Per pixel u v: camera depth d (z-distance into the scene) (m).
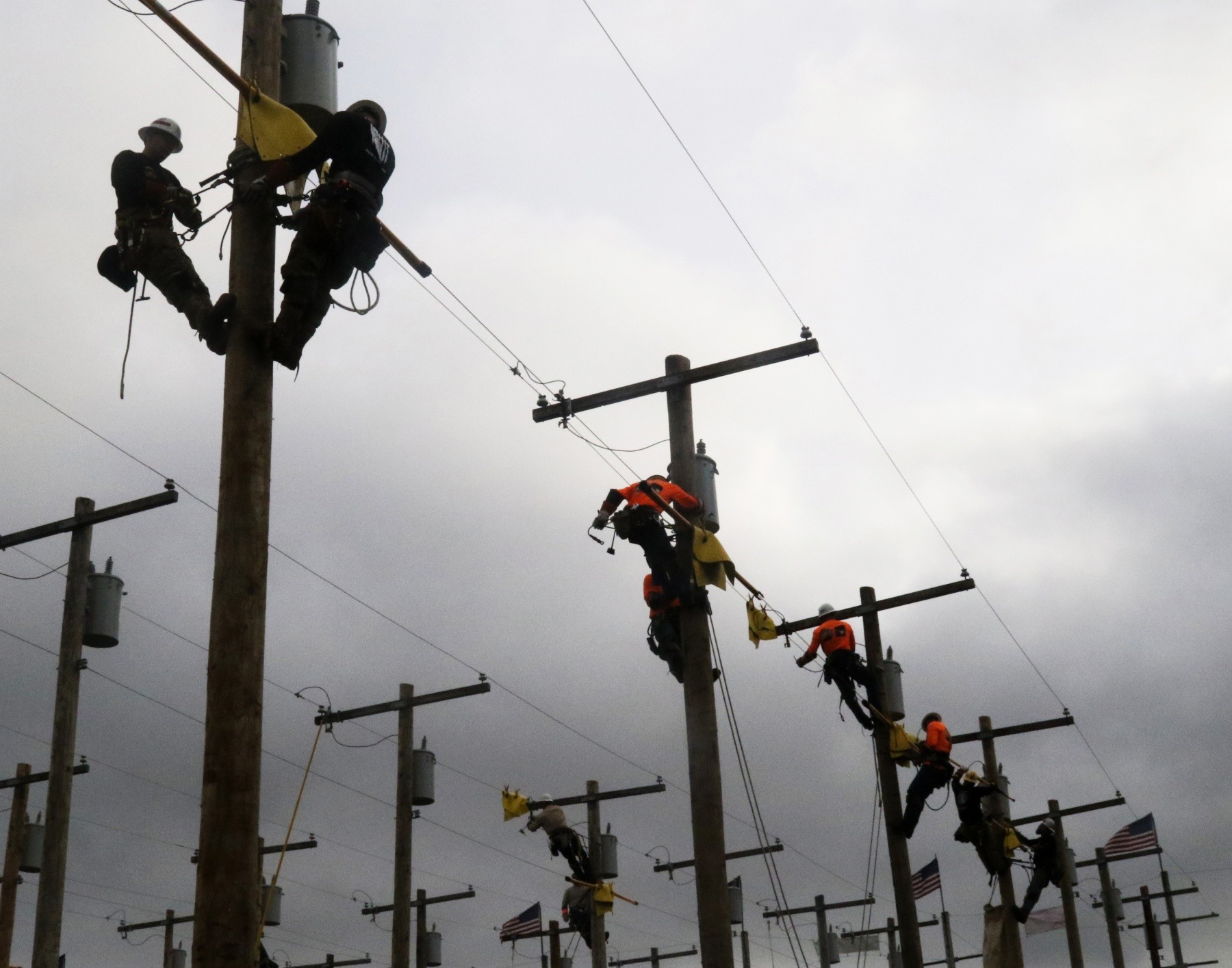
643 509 11.72
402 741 21.27
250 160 6.95
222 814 5.74
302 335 6.61
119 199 6.95
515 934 27.86
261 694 6.04
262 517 6.29
